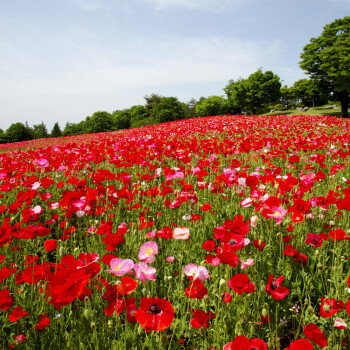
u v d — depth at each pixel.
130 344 1.69
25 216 3.03
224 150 7.05
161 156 6.50
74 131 100.88
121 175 4.68
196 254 2.90
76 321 1.82
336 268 2.40
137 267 1.75
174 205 3.39
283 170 6.45
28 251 3.05
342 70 36.91
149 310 1.41
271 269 2.51
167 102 80.75
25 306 2.02
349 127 15.52
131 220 3.84
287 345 2.03
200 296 1.85
